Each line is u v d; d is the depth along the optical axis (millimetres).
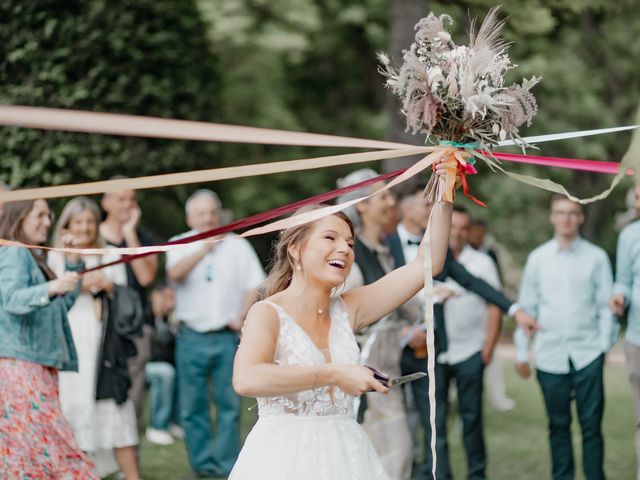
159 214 13438
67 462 5730
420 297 6766
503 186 19516
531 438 9664
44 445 5676
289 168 3514
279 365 3707
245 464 3730
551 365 7109
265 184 19047
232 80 18469
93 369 6836
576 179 19766
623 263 6844
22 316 5707
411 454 6387
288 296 3836
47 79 11023
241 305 7895
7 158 10828
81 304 6867
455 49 3803
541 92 18281
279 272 3941
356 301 3973
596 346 7047
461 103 3754
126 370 6930
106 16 11281
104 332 6859
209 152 12273
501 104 3736
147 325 7801
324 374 3428
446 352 6961
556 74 17422
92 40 11203
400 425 6328
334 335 3844
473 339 7434
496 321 7543
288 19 16984
